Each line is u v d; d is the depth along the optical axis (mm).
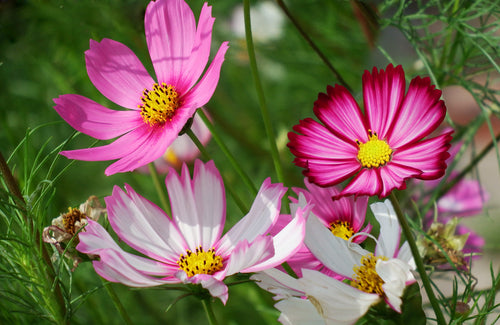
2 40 741
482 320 548
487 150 688
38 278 550
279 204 516
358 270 512
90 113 562
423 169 483
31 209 546
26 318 595
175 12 559
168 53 561
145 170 745
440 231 587
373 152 490
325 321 491
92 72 567
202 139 711
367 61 831
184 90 553
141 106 558
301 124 505
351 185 489
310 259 527
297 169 836
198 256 520
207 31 542
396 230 526
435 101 492
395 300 493
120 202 524
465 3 677
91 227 507
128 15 742
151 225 526
